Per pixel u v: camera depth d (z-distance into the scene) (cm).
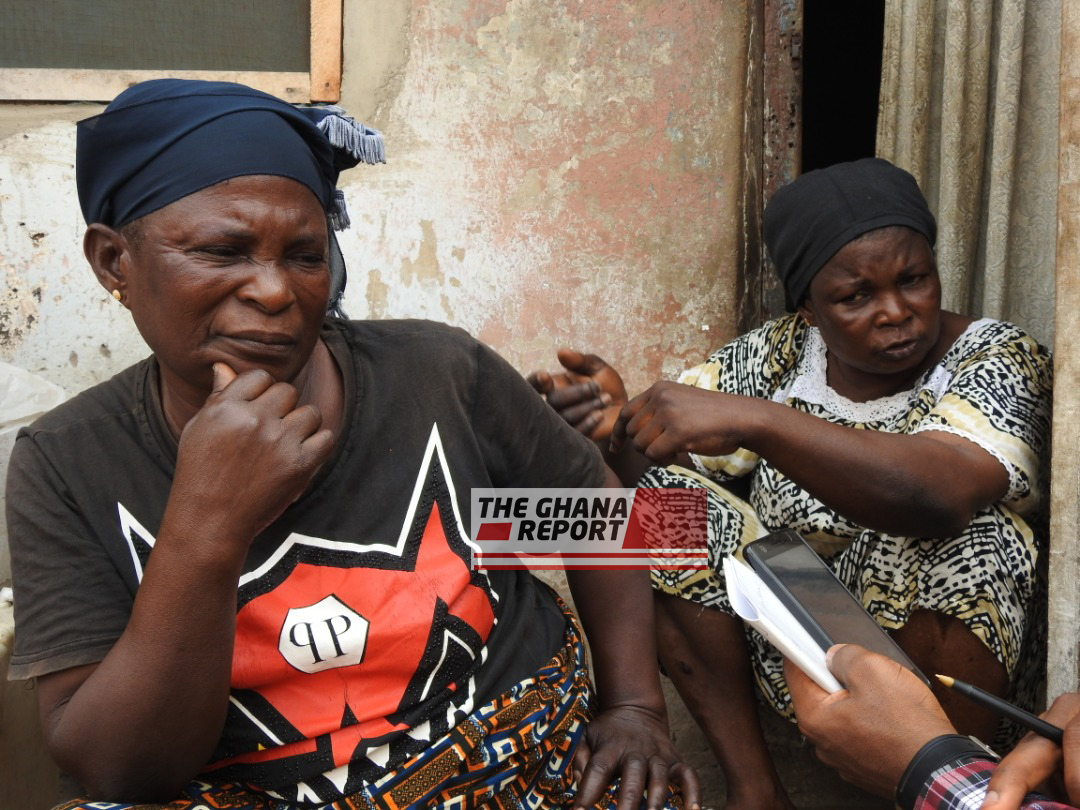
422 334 148
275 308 123
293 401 123
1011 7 208
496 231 252
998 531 183
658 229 254
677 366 257
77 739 123
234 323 124
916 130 231
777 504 207
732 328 257
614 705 162
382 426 140
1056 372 170
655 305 256
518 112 250
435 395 144
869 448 172
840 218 192
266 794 134
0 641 177
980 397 185
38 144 239
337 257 154
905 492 171
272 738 132
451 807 135
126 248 127
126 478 133
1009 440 181
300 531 134
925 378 201
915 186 199
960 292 226
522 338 254
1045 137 210
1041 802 109
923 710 123
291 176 125
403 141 249
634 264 254
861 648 129
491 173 251
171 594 118
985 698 122
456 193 250
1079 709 121
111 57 243
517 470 157
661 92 252
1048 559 191
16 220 239
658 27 250
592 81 250
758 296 259
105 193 126
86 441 134
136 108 123
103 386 141
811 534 205
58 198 240
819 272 196
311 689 134
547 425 159
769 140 258
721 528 205
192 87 125
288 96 247
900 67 234
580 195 252
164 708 120
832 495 175
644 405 178
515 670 147
